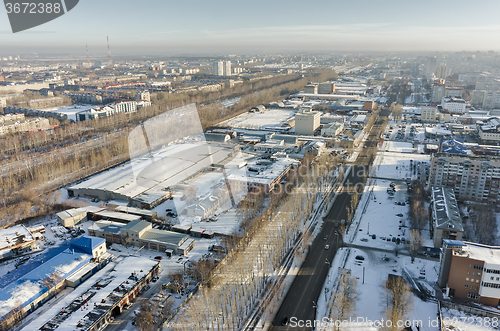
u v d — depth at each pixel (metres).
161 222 164.75
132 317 111.75
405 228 165.75
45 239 157.62
